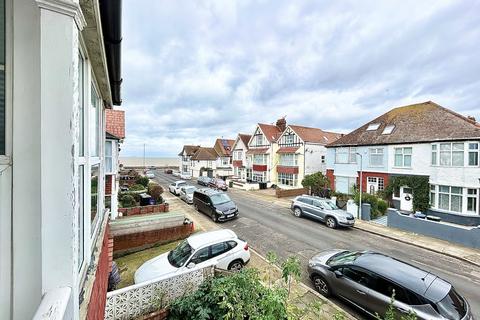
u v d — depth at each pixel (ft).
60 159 4.78
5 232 4.68
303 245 33.27
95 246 11.58
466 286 23.49
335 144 71.15
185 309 14.08
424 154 51.01
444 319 13.70
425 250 33.30
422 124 54.85
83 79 8.70
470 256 30.71
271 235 37.35
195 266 20.24
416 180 51.55
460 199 45.62
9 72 4.74
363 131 67.72
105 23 7.96
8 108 4.73
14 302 4.72
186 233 35.04
